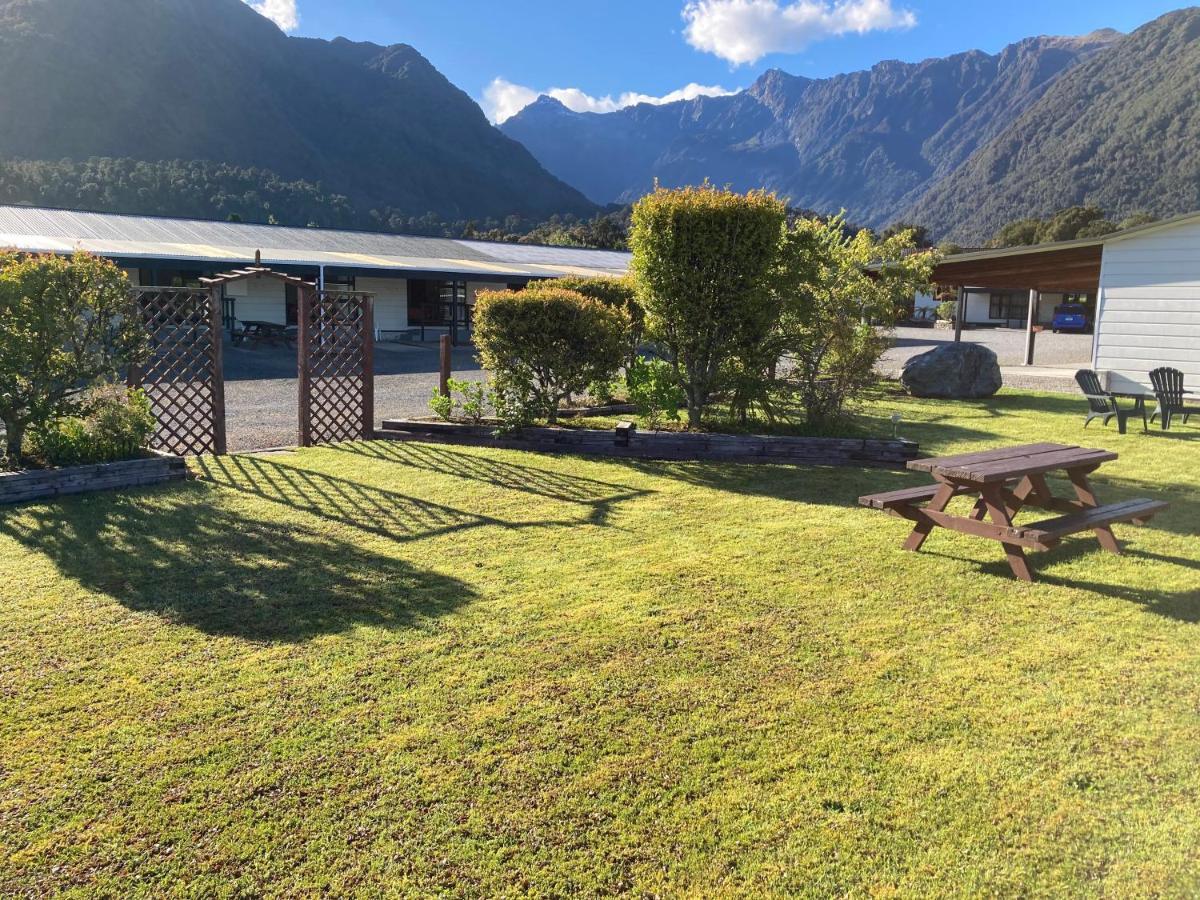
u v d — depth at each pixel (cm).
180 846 220
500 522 542
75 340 620
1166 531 527
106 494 594
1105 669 325
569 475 695
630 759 261
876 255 1358
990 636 357
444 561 456
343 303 854
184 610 379
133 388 709
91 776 250
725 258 753
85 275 610
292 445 848
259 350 1994
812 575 436
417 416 1034
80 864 213
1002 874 212
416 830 227
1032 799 241
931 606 392
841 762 260
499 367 852
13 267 587
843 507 586
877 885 208
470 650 339
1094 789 246
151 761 258
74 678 312
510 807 237
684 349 804
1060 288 1877
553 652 338
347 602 392
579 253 3681
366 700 297
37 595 396
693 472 709
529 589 412
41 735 272
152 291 725
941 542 499
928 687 309
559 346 831
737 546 488
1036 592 412
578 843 223
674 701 298
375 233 3102
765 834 227
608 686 309
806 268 799
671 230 755
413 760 259
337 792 243
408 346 2381
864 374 838
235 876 210
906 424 1008
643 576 432
